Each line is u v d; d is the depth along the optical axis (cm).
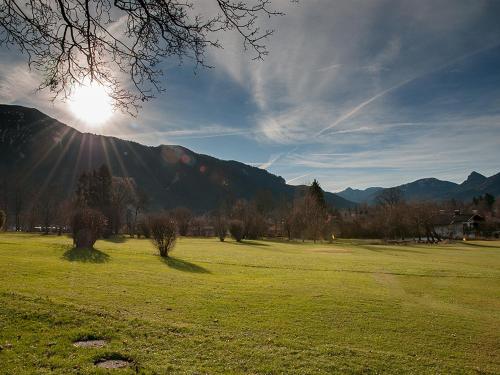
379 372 899
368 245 6988
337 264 3153
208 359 884
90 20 557
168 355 884
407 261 3609
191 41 581
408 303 1670
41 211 8381
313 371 863
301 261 3325
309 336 1146
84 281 1653
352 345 1099
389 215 9038
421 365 963
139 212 9556
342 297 1698
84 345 902
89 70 604
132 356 856
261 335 1106
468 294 1981
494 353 1109
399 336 1208
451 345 1155
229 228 7175
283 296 1653
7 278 1556
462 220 11319
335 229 9288
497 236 10662
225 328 1147
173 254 3497
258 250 4575
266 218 10425
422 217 8744
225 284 1891
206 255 3538
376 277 2458
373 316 1410
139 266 2388
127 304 1298
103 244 4412
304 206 8569
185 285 1773
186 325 1113
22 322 998
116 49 584
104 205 7881
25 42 570
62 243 3772
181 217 8762
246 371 837
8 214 9425
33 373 738
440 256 4419
